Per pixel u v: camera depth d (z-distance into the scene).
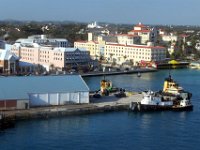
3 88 165.25
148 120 159.62
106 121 155.62
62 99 173.38
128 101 187.38
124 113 170.75
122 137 134.75
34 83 173.88
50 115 158.38
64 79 182.00
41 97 169.12
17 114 152.25
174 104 182.62
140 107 174.75
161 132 142.38
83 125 148.25
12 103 160.38
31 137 131.50
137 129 145.62
